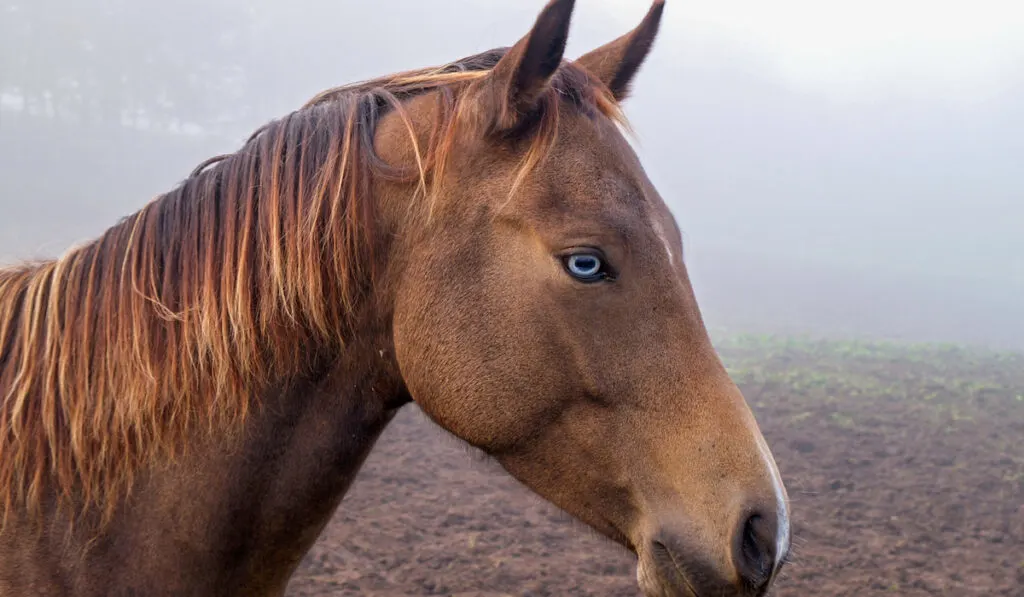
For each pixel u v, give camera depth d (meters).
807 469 8.41
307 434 2.50
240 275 2.40
